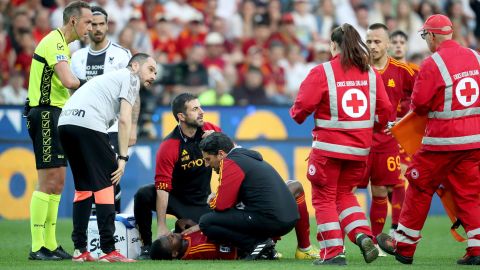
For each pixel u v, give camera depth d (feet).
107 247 94.68
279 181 96.58
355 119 89.20
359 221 91.15
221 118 166.61
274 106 168.55
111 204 94.22
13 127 161.38
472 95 90.27
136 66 96.73
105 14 117.39
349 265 91.35
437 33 91.91
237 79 197.26
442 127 90.53
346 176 91.50
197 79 186.70
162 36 201.57
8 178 161.17
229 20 211.82
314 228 147.43
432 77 90.07
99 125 93.56
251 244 97.25
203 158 105.29
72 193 163.12
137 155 163.73
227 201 95.55
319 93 88.74
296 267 87.71
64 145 94.22
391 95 109.50
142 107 165.99
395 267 89.40
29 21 189.57
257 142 167.63
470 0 221.46
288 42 208.13
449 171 92.53
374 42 108.47
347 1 221.66
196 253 97.81
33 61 102.17
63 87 102.89
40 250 102.01
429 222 161.48
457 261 95.04
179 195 107.65
